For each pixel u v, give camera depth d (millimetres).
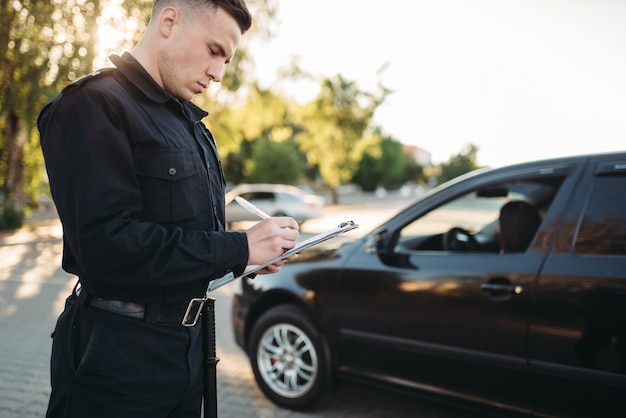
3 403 3533
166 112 1333
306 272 3402
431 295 2848
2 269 9836
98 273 1166
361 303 3117
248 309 3693
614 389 2309
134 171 1239
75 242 1168
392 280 3006
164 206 1276
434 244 3564
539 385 2512
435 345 2828
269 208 18125
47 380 3971
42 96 15086
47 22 14266
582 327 2393
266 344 3588
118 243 1133
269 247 1300
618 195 2516
